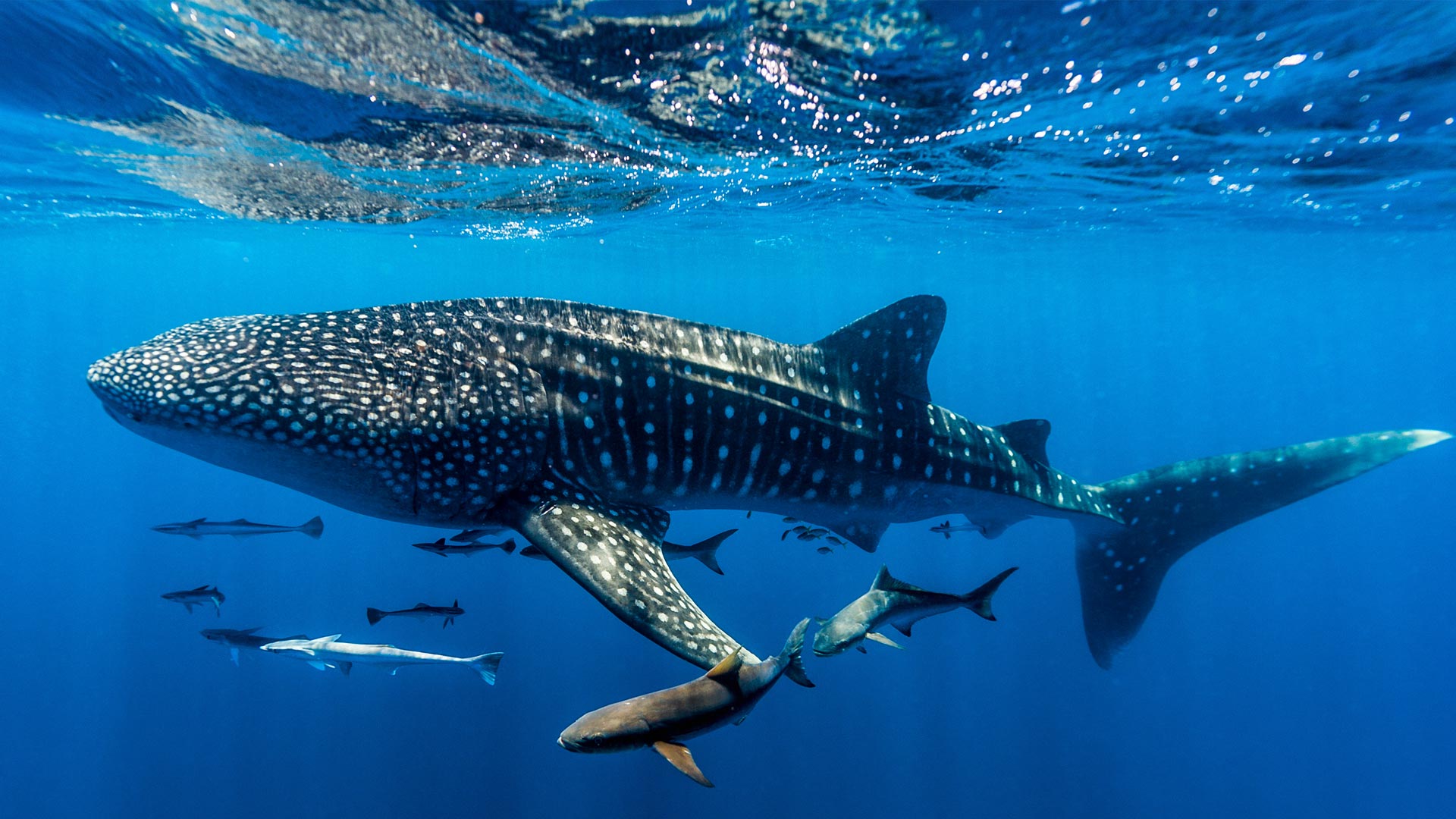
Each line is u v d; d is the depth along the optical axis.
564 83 8.13
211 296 66.62
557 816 26.98
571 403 5.10
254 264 40.78
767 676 3.50
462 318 5.14
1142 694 36.28
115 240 28.83
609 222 20.94
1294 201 16.58
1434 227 21.22
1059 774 30.94
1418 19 6.57
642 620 3.84
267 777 28.47
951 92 8.52
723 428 5.55
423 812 27.20
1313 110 9.41
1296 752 34.69
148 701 31.88
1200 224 20.59
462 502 4.88
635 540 4.67
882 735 31.20
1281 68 7.79
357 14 6.41
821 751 30.09
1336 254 28.36
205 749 29.53
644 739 3.05
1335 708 38.16
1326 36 6.95
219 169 13.32
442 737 29.44
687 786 28.12
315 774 28.52
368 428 4.56
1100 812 29.72
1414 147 11.39
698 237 25.20
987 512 7.12
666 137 10.71
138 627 37.16
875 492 6.32
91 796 28.66
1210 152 11.80
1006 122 9.92
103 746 29.94
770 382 5.79
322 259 37.50
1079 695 34.59
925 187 15.09
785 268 38.59
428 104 9.03
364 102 8.98
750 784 28.52
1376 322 65.12
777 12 6.30
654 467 5.39
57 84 8.54
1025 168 13.04
